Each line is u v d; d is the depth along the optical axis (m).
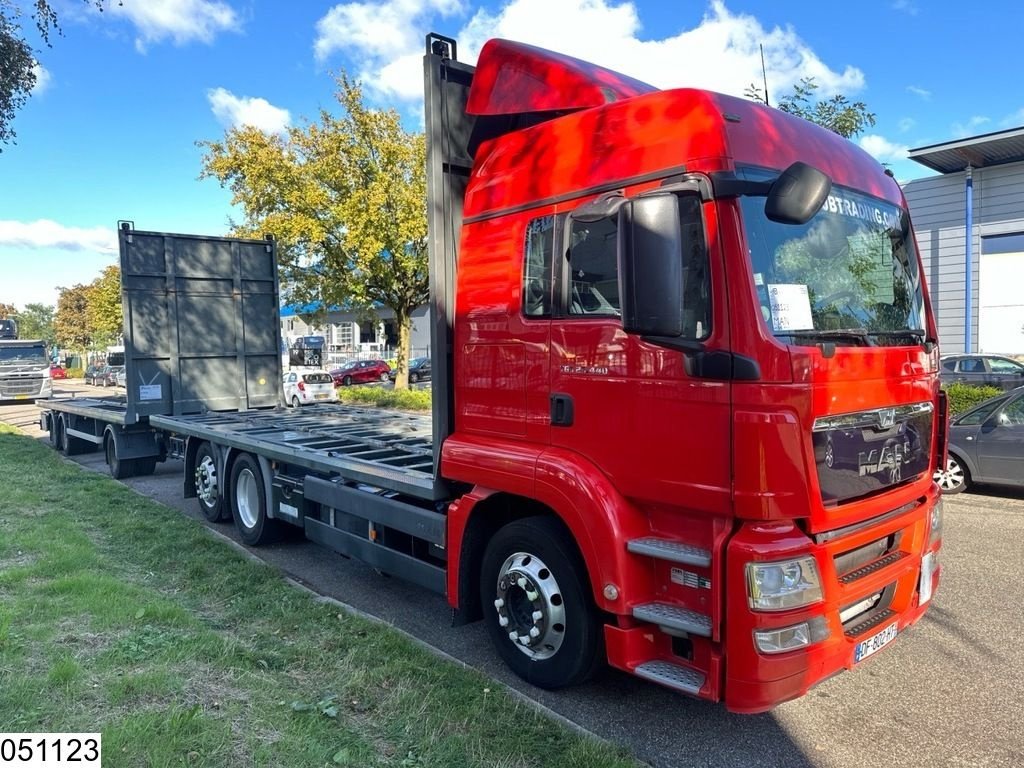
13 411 25.47
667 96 3.45
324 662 4.17
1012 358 16.66
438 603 5.61
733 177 3.18
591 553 3.55
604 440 3.61
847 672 4.36
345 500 5.55
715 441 3.15
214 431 7.76
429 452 6.04
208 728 3.21
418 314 44.16
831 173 3.71
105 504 8.38
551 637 3.91
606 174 3.65
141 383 9.70
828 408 3.13
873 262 3.82
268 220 20.80
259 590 5.48
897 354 3.60
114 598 4.82
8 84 10.09
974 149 16.98
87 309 67.81
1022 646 4.70
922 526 3.88
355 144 21.16
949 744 3.56
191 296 10.09
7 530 6.68
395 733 3.40
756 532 3.09
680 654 3.46
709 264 3.19
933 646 4.71
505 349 4.16
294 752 3.09
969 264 18.12
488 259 4.30
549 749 3.32
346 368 35.84
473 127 4.73
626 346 3.49
